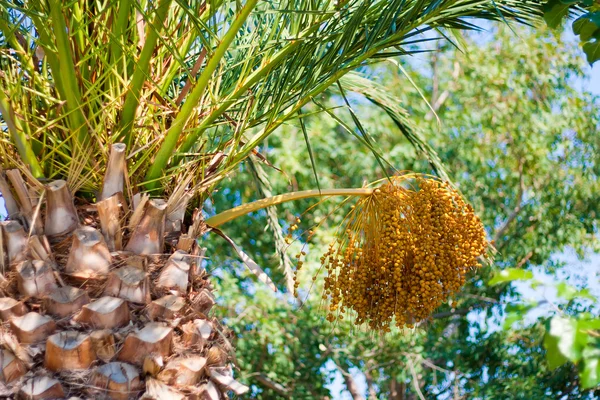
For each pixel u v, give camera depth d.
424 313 3.20
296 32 3.07
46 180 2.86
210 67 2.81
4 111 2.80
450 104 10.48
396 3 2.89
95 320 2.58
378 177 9.80
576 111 9.99
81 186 2.89
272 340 8.52
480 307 9.66
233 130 3.51
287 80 3.10
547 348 2.06
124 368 2.54
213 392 2.68
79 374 2.51
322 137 9.66
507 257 9.87
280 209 9.81
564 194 9.88
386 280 3.21
